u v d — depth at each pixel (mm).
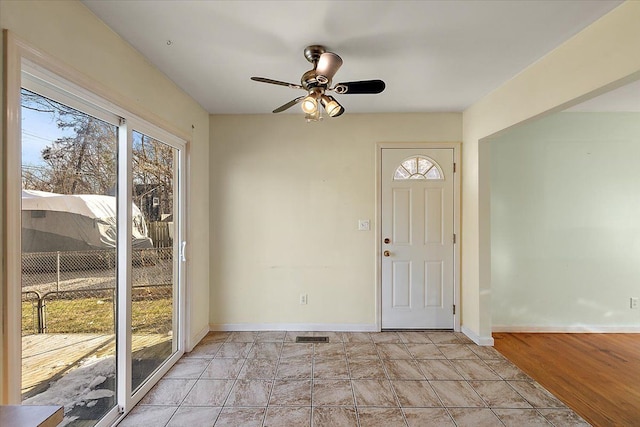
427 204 3422
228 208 3430
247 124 3432
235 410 2043
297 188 3424
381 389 2287
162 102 2426
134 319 2162
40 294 1454
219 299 3436
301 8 1650
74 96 1625
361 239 3428
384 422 1928
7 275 1204
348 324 3426
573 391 2273
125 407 1969
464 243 3352
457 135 3396
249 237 3436
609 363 2697
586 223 3375
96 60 1707
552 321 3389
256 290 3439
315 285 3434
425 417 1978
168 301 2637
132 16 1715
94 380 1781
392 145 3400
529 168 3377
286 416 1984
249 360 2736
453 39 1960
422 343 3096
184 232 2848
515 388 2309
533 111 2283
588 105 3145
